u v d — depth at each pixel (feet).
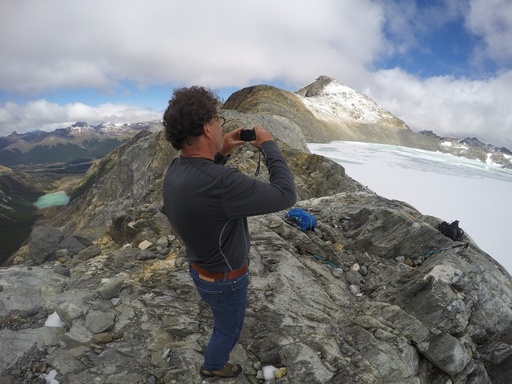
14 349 13.76
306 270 20.18
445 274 19.36
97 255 23.62
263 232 23.03
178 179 8.04
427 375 15.93
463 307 17.35
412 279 18.92
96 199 117.91
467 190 175.52
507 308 18.78
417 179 185.57
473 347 17.42
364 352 14.82
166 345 14.48
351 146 365.61
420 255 22.65
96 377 12.98
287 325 15.51
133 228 25.61
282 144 66.23
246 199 7.68
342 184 52.37
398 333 16.20
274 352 14.15
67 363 13.48
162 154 83.51
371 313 17.60
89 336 15.08
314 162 56.75
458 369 15.43
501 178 283.38
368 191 51.06
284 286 17.98
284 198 8.05
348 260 22.77
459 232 24.29
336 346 14.90
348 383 13.35
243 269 9.79
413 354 15.69
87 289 18.21
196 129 7.74
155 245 23.53
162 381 13.01
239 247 9.16
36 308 16.57
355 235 24.94
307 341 14.76
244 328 15.52
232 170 7.85
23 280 18.60
